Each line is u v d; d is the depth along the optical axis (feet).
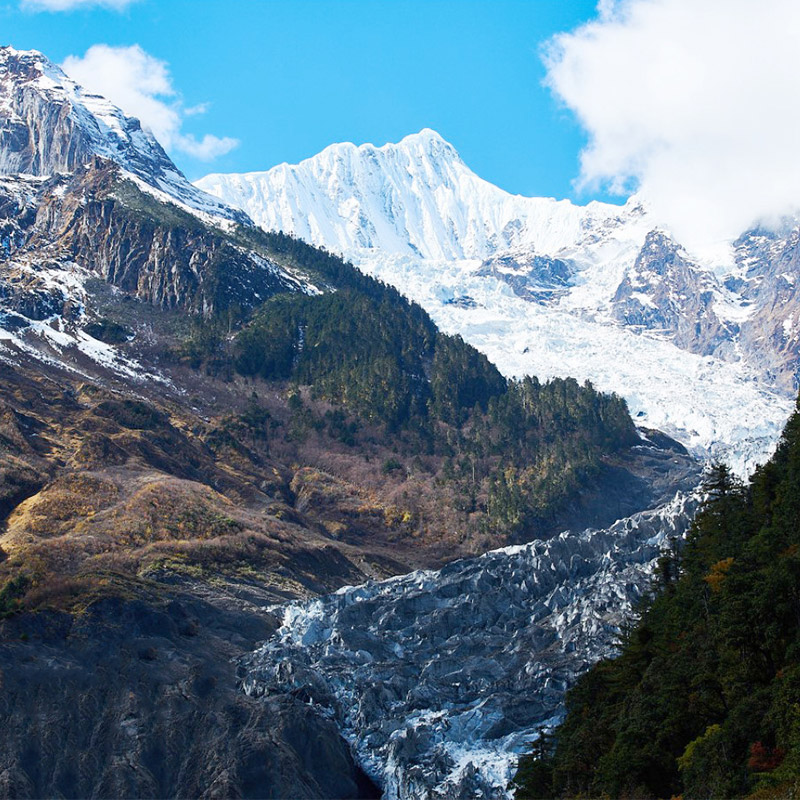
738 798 441.27
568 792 524.93
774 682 475.72
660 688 519.19
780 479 606.14
